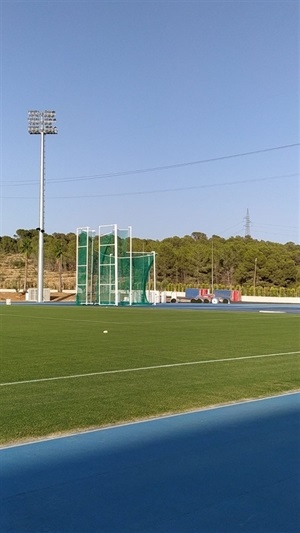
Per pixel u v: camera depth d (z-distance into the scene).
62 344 19.39
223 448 7.24
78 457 6.85
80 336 22.42
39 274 61.09
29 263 129.50
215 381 12.34
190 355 16.61
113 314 38.97
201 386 11.73
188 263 111.56
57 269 123.44
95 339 21.20
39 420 8.71
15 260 133.88
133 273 57.12
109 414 9.16
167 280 110.44
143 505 5.36
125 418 8.94
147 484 5.90
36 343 19.72
